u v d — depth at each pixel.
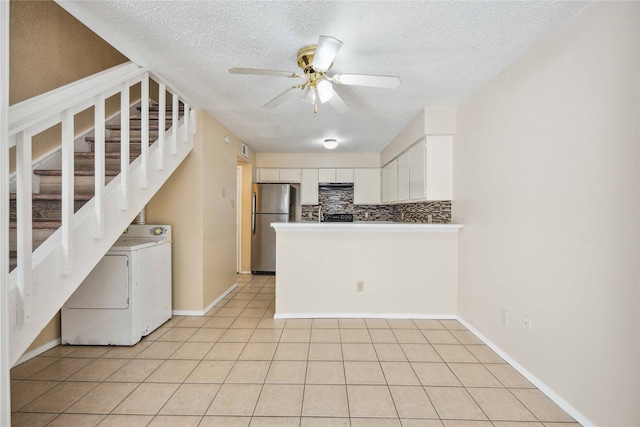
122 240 2.93
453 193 3.12
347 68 2.21
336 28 1.72
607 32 1.44
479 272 2.62
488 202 2.46
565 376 1.70
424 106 3.02
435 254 3.11
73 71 2.59
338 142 4.62
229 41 1.87
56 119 1.56
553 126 1.77
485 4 1.52
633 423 1.34
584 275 1.57
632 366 1.34
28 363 2.21
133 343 2.49
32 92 2.23
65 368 2.15
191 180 3.16
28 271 1.43
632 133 1.33
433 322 3.03
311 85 1.98
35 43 2.25
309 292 3.15
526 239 2.01
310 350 2.42
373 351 2.41
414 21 1.66
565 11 1.59
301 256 3.14
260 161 5.54
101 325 2.49
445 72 2.28
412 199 3.61
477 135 2.63
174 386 1.93
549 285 1.82
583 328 1.58
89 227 1.80
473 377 2.04
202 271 3.20
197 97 2.79
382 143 4.68
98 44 2.86
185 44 1.91
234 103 2.93
